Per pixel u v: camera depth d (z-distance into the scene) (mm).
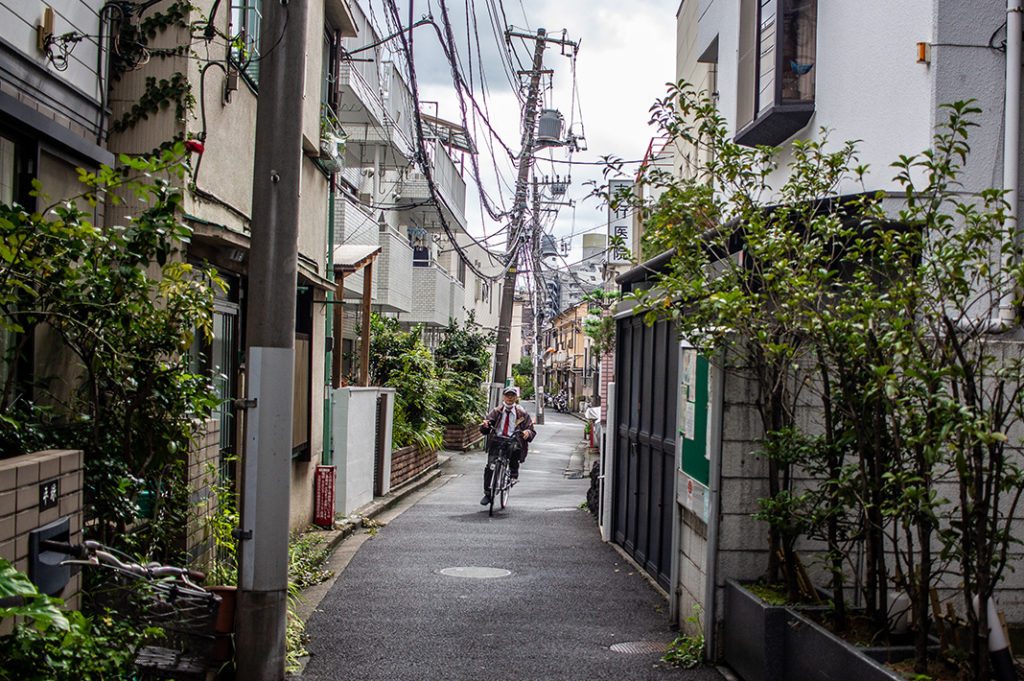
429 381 19266
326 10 10570
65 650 2971
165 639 3936
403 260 22438
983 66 6020
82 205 5680
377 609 6926
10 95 4785
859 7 6820
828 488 4777
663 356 8133
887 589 4918
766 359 5016
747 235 4887
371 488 12859
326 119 10438
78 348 4973
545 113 19297
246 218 7645
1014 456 5078
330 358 12016
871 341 3852
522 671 5465
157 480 4949
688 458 6258
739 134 8211
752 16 8547
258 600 4973
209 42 6715
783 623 4852
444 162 25734
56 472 3223
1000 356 5164
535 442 30953
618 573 8508
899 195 6094
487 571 8461
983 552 3691
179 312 4754
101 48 6137
